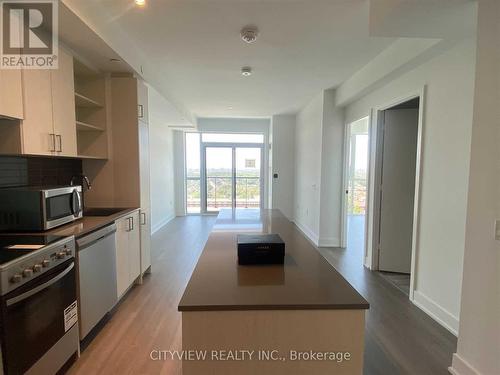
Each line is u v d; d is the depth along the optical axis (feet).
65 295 6.20
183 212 26.61
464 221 7.59
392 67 9.68
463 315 6.07
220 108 20.35
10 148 6.29
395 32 7.06
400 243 12.42
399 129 12.10
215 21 8.05
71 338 6.42
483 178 5.54
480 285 5.65
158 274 12.14
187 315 3.55
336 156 15.90
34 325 5.25
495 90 5.25
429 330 8.04
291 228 7.52
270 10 7.48
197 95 16.57
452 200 8.00
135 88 10.39
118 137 10.56
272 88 15.10
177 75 12.92
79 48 8.10
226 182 27.02
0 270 4.54
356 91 12.57
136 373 6.30
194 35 8.95
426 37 7.35
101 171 10.65
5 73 5.80
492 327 5.41
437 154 8.55
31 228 6.72
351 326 3.65
